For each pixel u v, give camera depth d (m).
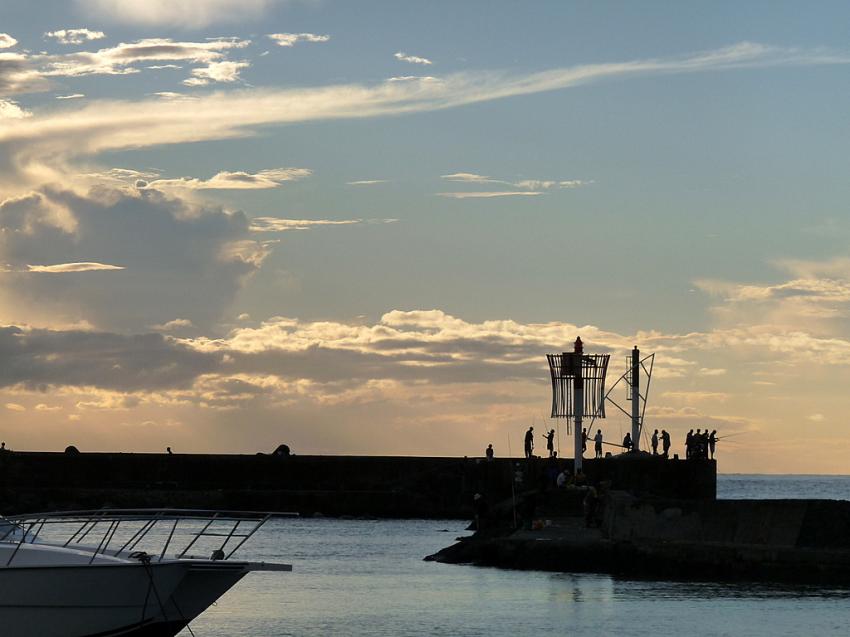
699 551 47.88
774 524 47.00
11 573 30.22
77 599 30.83
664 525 50.00
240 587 47.38
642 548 49.75
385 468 96.19
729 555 47.16
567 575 49.78
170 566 31.81
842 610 40.44
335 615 40.59
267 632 37.53
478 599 43.69
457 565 54.62
